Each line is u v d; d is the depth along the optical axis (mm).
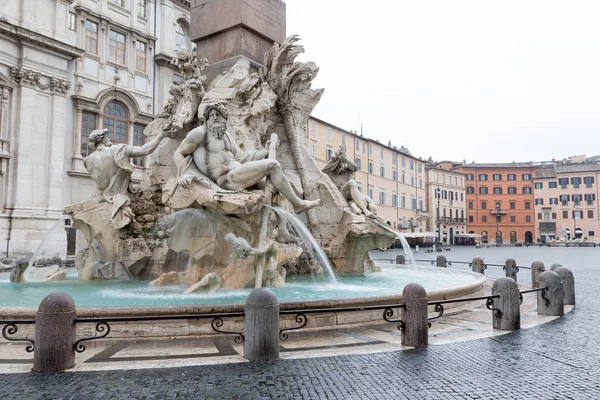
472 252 48531
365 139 53750
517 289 6891
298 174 12125
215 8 12859
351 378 4516
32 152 27531
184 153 9094
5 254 25828
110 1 32969
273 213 9422
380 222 12398
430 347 5715
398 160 62875
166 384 4320
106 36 32594
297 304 6348
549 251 52344
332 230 12102
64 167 29594
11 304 7562
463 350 5605
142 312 5828
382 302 6949
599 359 5277
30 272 11664
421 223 70125
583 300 10414
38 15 27906
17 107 27203
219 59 12734
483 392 4168
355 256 12250
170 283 9523
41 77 28172
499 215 87812
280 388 4230
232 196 8445
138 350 5402
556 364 5062
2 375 4590
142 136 35031
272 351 5121
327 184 12367
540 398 4031
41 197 27906
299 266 11188
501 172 88188
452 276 12359
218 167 9031
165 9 37000
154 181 11258
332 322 6582
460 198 82312
